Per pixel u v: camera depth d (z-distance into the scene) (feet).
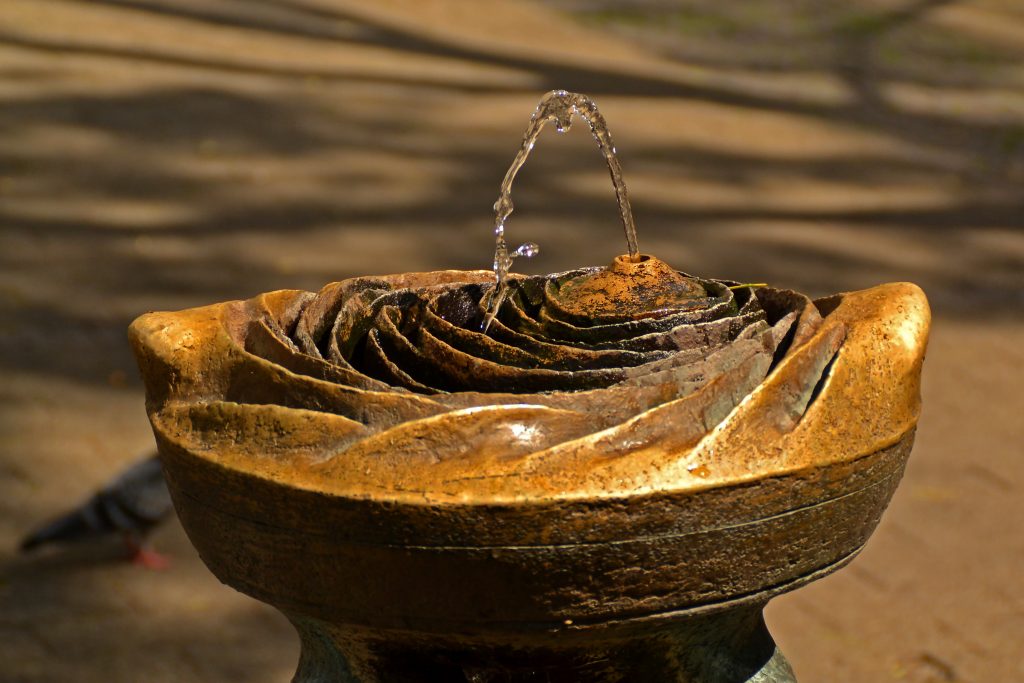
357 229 24.86
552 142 30.50
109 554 15.61
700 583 3.55
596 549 3.41
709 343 3.98
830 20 42.24
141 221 24.94
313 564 3.58
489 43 38.34
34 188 26.35
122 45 36.06
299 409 3.70
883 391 3.87
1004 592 14.58
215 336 4.09
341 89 33.53
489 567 3.41
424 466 3.46
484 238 24.62
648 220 25.81
